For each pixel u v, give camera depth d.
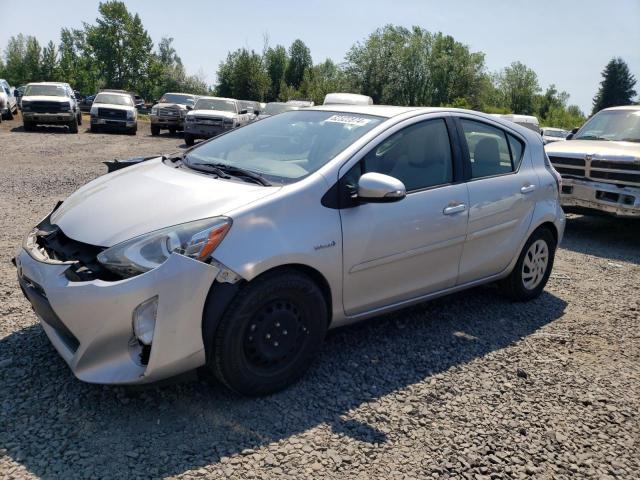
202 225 2.92
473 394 3.41
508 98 96.69
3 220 6.82
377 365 3.67
